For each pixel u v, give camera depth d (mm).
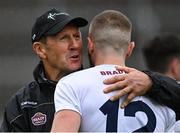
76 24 10344
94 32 9172
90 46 9258
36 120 10180
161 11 34281
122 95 8875
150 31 32594
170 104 9188
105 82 8930
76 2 35062
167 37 13203
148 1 33938
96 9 35000
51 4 34719
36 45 10539
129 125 8797
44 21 10422
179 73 13188
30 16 34094
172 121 9234
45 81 10352
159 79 9188
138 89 8969
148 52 13273
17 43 33156
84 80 8953
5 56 32469
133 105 8945
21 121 10250
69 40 10328
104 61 9125
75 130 8594
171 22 34062
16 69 31938
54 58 10383
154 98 9148
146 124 8875
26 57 32312
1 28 33719
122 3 35156
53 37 10320
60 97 8836
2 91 31109
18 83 31641
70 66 10336
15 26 33781
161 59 13156
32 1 34750
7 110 10430
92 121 8758
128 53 9430
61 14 10359
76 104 8750
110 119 8773
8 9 34281
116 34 9094
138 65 30344
